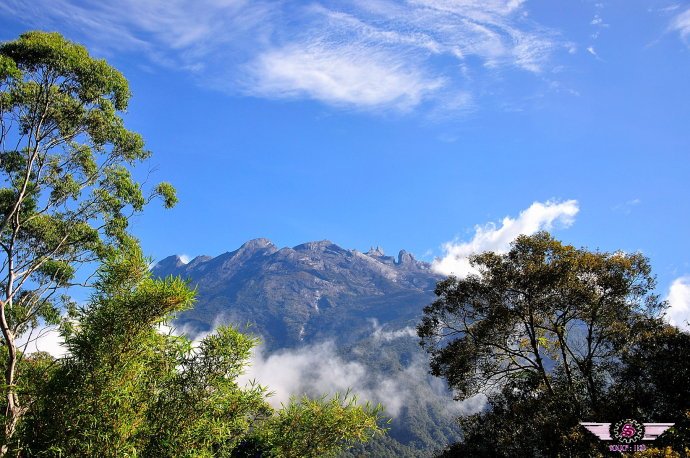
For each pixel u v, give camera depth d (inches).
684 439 405.1
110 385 274.4
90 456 262.8
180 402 297.1
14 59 588.1
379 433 304.8
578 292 749.3
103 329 285.0
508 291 811.4
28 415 287.9
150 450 285.3
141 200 757.3
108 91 653.9
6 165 666.8
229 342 316.5
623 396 643.5
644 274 760.3
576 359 773.9
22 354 483.5
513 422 753.6
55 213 724.7
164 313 295.7
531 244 805.2
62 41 609.0
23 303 708.7
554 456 629.9
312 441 298.4
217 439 306.8
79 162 719.7
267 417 330.0
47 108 625.3
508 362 880.9
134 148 740.0
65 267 725.3
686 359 625.3
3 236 693.3
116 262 315.0
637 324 737.0
